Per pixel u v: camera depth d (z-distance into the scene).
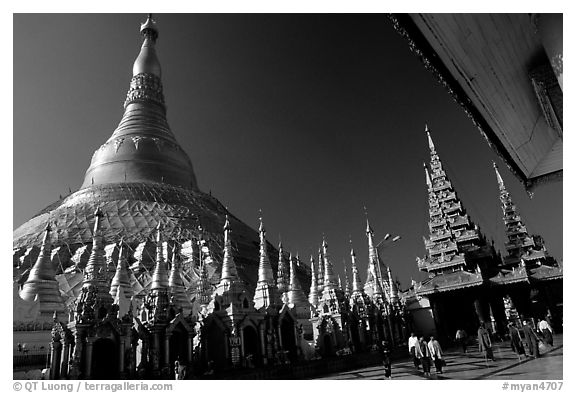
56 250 63.94
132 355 28.44
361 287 51.88
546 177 19.39
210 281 59.78
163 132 96.56
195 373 31.08
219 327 34.03
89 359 26.45
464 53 11.73
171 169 92.38
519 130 16.08
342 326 43.19
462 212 65.56
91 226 70.19
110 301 29.34
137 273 60.47
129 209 75.81
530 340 29.75
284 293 55.06
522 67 13.42
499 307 55.59
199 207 85.50
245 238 86.81
